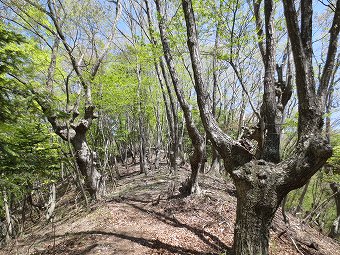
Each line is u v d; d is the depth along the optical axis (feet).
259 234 16.79
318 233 36.94
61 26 37.65
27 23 34.06
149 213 29.96
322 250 29.07
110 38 42.93
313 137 15.97
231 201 33.42
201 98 18.60
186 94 55.88
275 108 18.65
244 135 22.02
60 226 31.45
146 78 53.42
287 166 16.49
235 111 72.43
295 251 25.66
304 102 16.25
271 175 16.66
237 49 27.32
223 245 23.17
